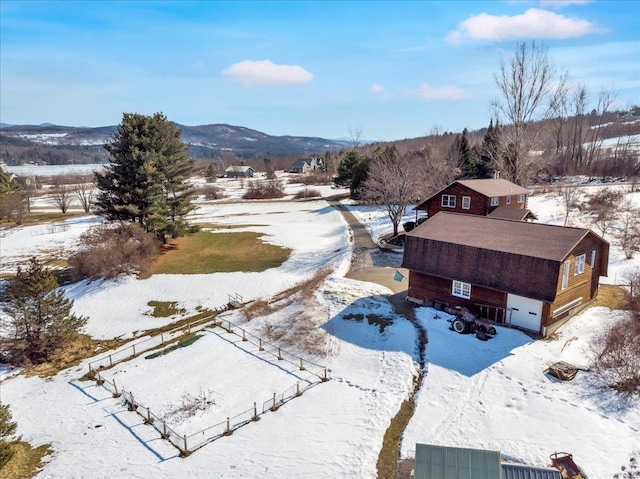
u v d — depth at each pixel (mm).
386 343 25297
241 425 19609
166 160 45875
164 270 42094
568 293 25547
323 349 25828
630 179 63406
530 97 53219
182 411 21125
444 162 65250
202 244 50594
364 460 16578
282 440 18266
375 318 28422
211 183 131500
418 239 29547
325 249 47625
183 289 37938
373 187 55625
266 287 37375
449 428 17906
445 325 26422
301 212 73375
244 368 24953
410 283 30484
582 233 25250
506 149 57844
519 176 55219
